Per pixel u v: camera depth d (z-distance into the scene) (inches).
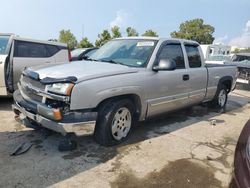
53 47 275.7
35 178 121.0
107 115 149.9
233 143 178.7
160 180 126.0
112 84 147.0
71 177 123.6
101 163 138.1
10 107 236.1
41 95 141.0
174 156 151.9
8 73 229.9
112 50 194.5
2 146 151.6
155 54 177.0
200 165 142.8
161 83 178.1
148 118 182.7
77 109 135.6
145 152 154.3
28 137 165.6
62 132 134.3
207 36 2354.8
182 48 203.8
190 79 206.4
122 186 119.2
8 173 123.9
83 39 1285.7
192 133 193.0
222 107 272.8
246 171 79.1
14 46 239.9
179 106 204.8
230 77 267.3
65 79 133.0
